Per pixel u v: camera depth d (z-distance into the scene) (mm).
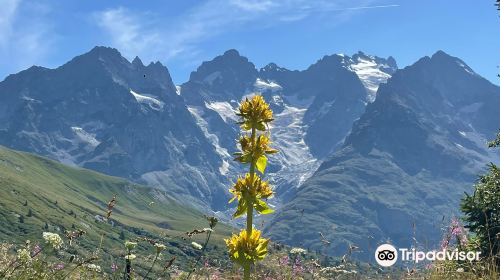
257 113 1171
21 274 1223
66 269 1293
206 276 1387
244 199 1137
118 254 1434
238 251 1112
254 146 1160
